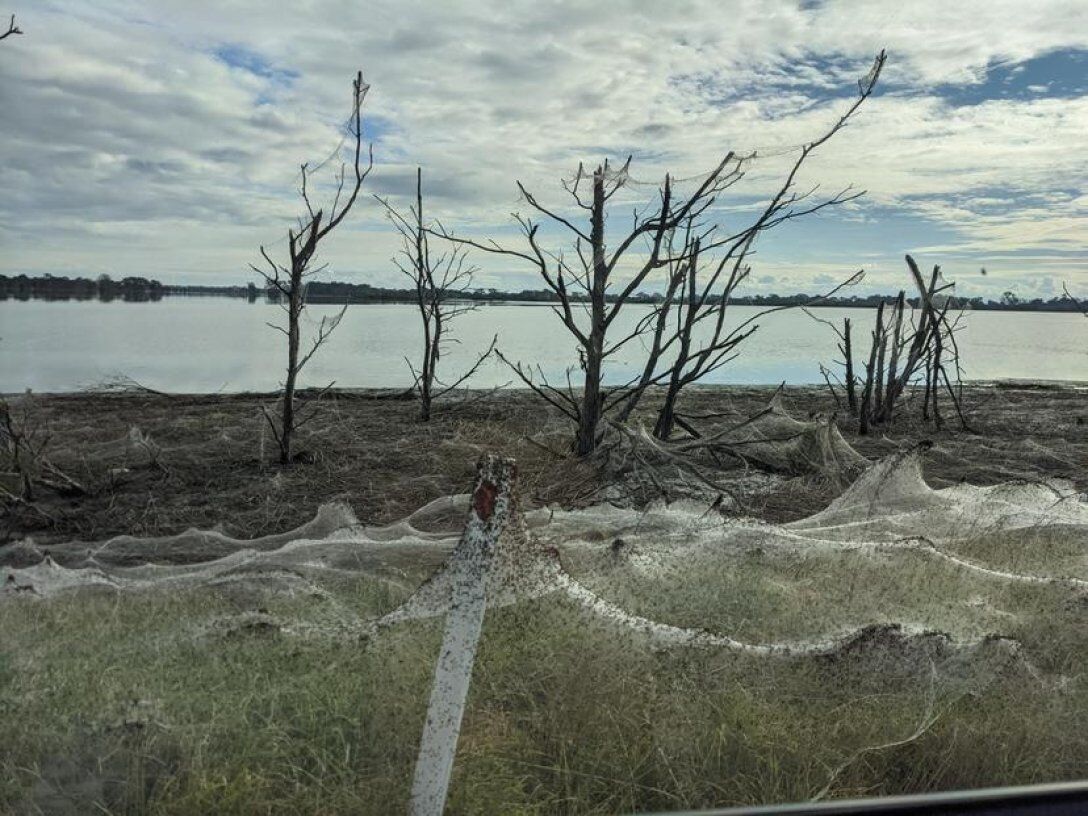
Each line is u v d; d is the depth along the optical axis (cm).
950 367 2211
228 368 1734
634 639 370
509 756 316
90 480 802
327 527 658
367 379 1636
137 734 303
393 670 345
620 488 791
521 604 355
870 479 748
